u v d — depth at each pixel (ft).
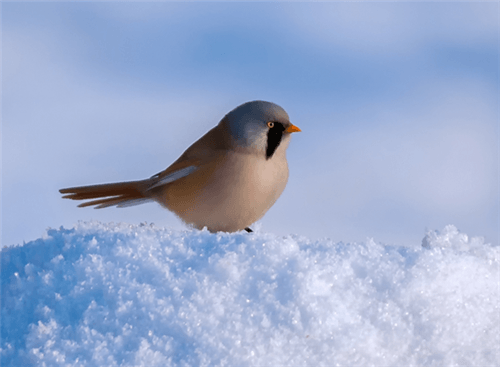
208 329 14.21
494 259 17.20
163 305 14.73
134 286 15.40
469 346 15.19
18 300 15.89
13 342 14.82
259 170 21.26
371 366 14.19
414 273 15.71
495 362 14.85
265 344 13.96
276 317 14.46
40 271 16.76
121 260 16.47
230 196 21.30
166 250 16.87
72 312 15.23
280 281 15.35
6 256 18.16
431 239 19.26
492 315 15.79
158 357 13.67
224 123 21.93
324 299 14.87
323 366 13.83
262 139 21.26
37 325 14.97
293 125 21.72
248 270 15.75
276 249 16.34
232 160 21.20
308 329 14.24
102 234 18.26
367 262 16.16
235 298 14.96
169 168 22.70
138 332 14.33
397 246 17.85
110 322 14.60
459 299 15.61
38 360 14.01
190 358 13.62
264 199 21.74
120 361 13.66
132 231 18.63
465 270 16.07
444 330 14.99
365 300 15.15
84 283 15.81
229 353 13.69
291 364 13.71
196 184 21.48
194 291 15.08
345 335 14.23
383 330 14.67
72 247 17.52
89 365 13.65
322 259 16.10
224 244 17.02
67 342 14.30
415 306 15.25
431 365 14.57
